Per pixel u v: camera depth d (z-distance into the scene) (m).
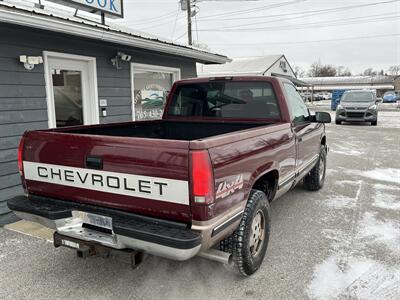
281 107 3.87
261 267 3.19
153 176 2.29
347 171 7.36
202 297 2.77
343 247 3.61
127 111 6.89
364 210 4.79
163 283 2.98
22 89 4.80
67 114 5.77
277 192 3.55
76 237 2.61
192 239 2.13
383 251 3.52
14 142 4.72
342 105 17.73
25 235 4.00
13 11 3.97
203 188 2.16
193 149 2.15
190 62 8.85
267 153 3.12
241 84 4.10
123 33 5.52
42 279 3.05
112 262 3.36
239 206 2.64
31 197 2.92
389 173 7.15
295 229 4.09
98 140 2.48
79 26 4.79
